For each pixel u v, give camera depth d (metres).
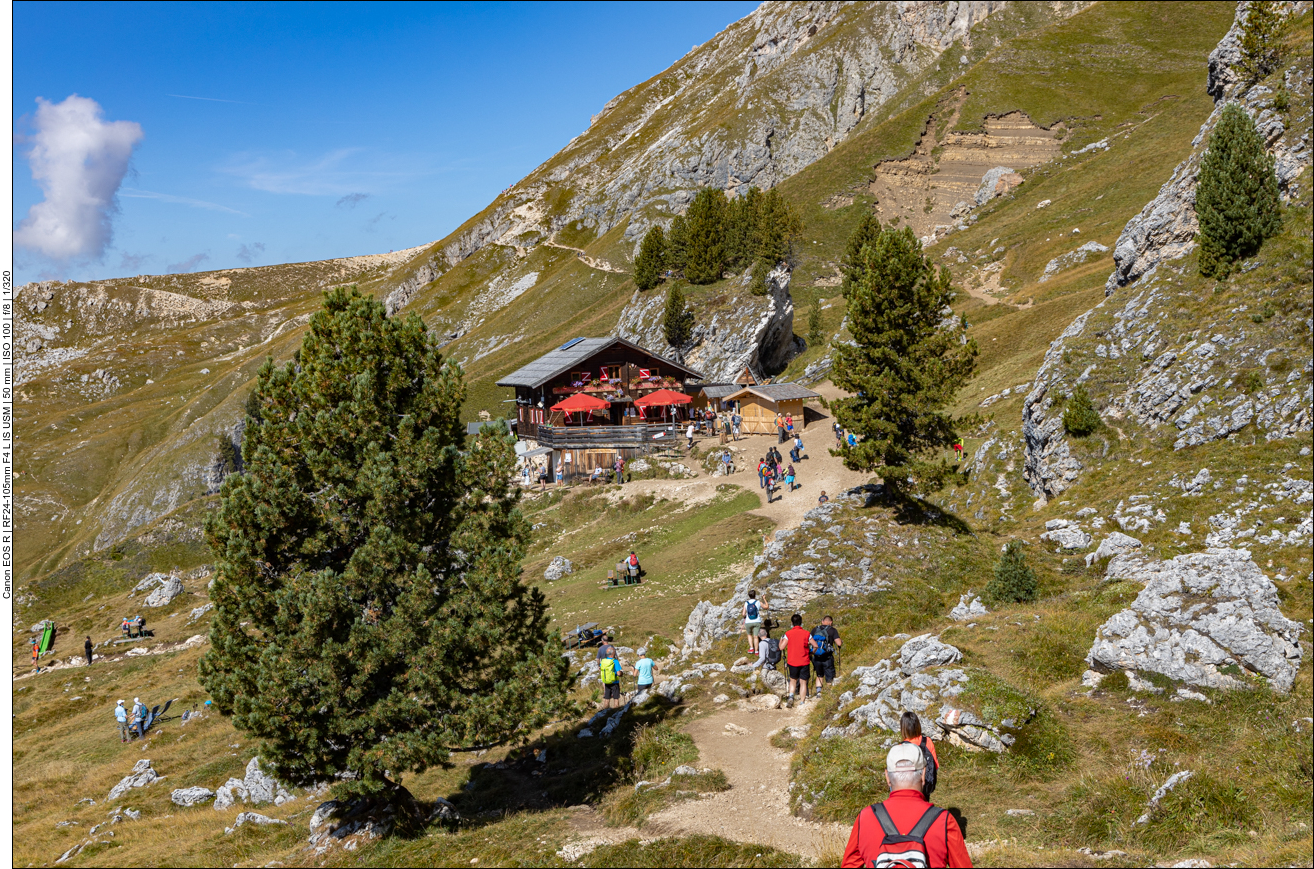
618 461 64.31
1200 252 41.62
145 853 22.92
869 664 21.08
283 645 17.91
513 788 21.62
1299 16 52.34
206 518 19.34
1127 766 13.42
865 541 31.81
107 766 37.97
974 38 198.88
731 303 94.44
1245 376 34.50
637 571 44.59
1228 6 168.38
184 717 43.66
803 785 14.96
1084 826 11.89
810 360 92.44
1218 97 59.56
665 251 114.69
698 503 54.91
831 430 66.69
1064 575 29.08
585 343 85.56
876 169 157.75
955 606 27.16
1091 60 165.12
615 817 15.84
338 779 22.86
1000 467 46.03
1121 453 37.78
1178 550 27.19
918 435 35.56
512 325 162.38
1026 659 18.23
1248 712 14.27
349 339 20.81
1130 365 41.00
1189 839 11.23
